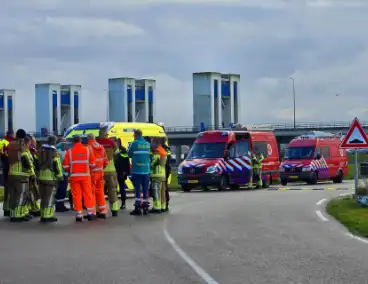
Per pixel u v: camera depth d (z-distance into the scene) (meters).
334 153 41.88
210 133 34.91
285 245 13.12
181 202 24.66
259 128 37.56
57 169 17.67
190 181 33.50
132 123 29.09
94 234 15.09
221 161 33.81
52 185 17.73
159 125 30.42
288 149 40.91
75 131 28.56
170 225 16.84
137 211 19.73
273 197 26.91
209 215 19.41
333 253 12.05
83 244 13.46
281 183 40.53
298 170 39.50
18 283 9.50
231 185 35.84
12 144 17.95
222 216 19.08
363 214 18.64
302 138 41.00
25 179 17.97
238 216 19.05
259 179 35.56
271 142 37.25
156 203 20.28
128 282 9.50
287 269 10.42
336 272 10.13
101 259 11.56
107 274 10.13
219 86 81.19
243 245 13.16
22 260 11.52
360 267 10.57
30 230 15.94
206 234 14.95
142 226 16.66
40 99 81.62
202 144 34.81
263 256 11.75
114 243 13.58
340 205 21.56
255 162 35.25
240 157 34.72
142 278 9.78
